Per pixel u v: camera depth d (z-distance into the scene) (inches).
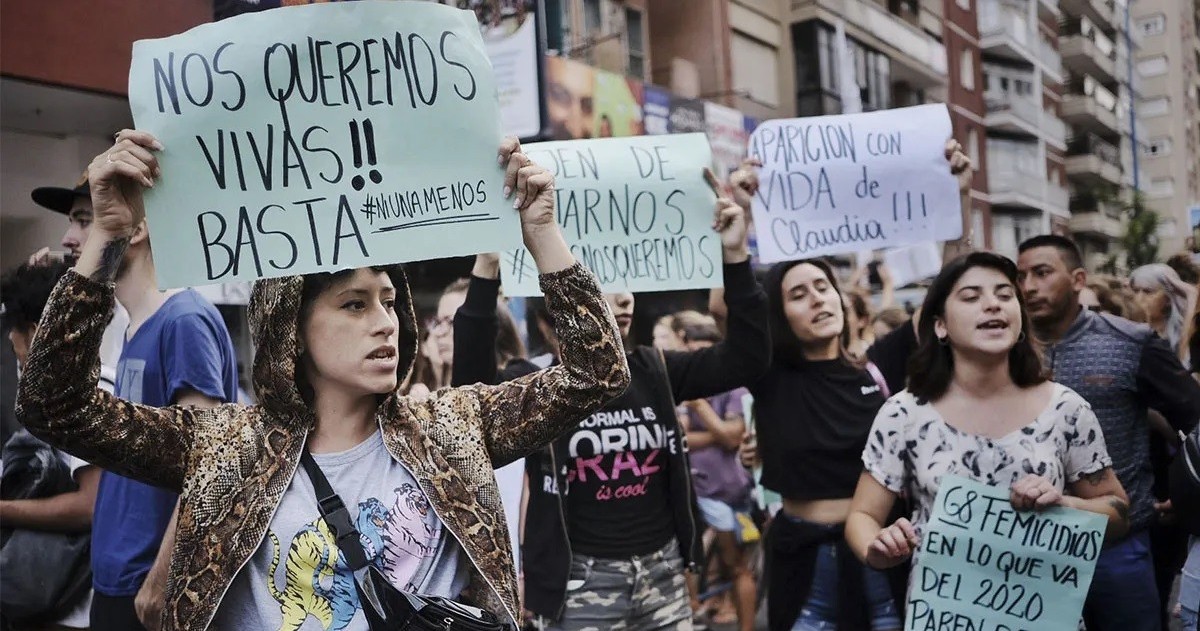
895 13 772.6
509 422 85.8
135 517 121.2
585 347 83.9
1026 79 658.8
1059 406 123.7
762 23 681.0
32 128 272.7
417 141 83.4
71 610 144.1
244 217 80.9
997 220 679.1
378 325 80.4
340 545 76.3
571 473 144.9
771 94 696.4
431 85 83.8
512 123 406.0
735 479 252.5
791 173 171.6
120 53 265.4
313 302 80.2
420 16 83.8
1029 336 125.3
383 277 82.2
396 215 82.7
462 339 135.2
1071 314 159.3
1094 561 117.1
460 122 84.1
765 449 160.7
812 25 694.5
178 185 80.0
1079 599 117.9
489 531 81.4
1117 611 142.7
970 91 723.4
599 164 148.6
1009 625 119.7
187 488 77.4
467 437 83.8
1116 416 148.8
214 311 126.7
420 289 350.6
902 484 129.5
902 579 144.4
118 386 124.4
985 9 697.0
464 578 82.2
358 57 82.8
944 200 170.1
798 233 170.4
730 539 249.9
